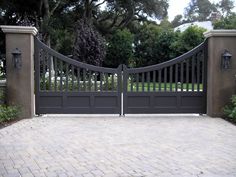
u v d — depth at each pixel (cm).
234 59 894
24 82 861
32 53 871
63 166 462
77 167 458
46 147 566
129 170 446
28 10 2442
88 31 1941
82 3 2762
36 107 902
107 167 459
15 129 721
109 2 3025
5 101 859
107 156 513
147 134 679
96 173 433
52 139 627
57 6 2488
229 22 2530
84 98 909
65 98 905
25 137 641
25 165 465
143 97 917
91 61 1917
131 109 915
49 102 905
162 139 633
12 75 858
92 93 909
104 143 598
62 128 737
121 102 919
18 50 847
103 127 753
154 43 2606
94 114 937
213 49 890
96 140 621
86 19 2655
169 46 2400
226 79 895
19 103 862
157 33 2856
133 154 526
